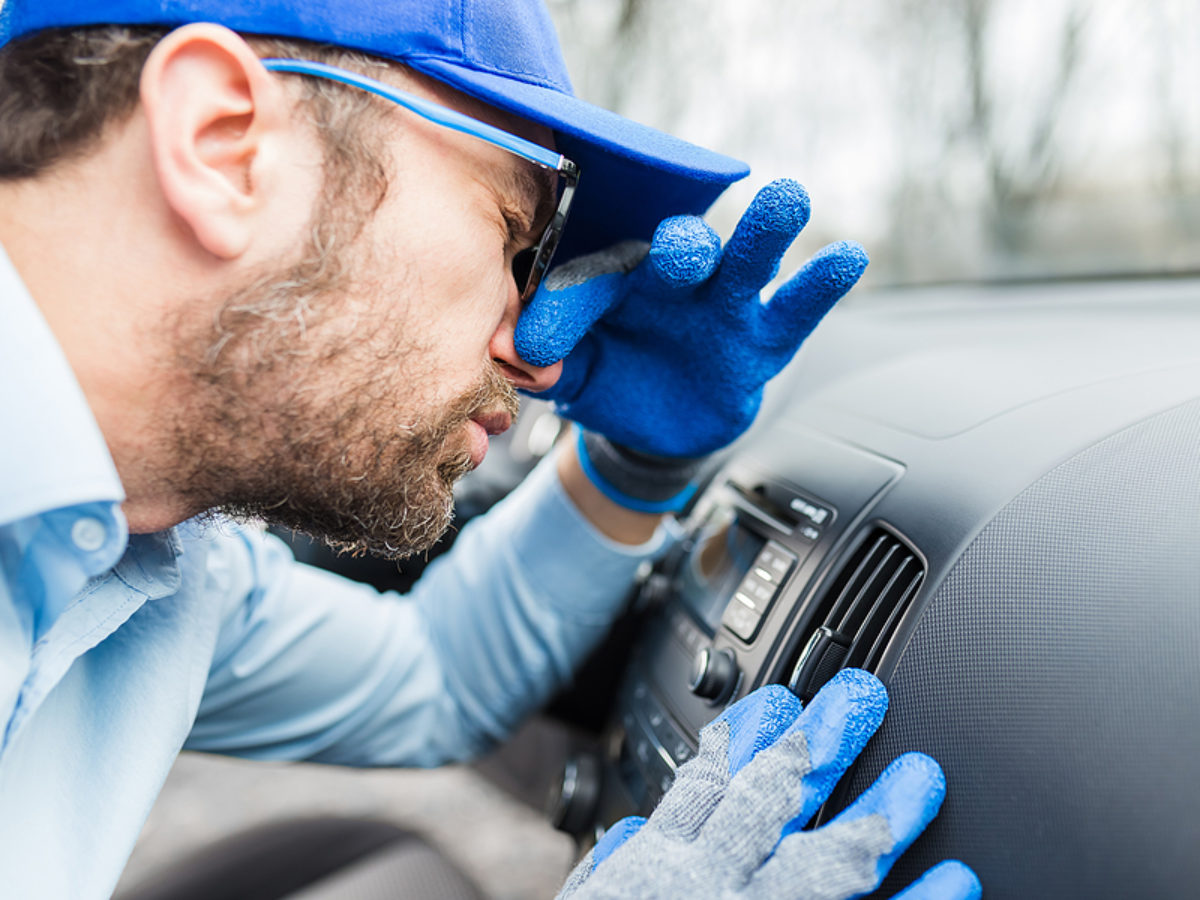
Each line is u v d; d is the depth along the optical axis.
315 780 1.70
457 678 0.97
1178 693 0.44
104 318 0.52
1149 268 1.17
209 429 0.56
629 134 0.56
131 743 0.67
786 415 0.96
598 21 1.71
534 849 1.54
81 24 0.50
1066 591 0.51
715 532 0.86
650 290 0.65
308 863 0.96
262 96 0.50
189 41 0.47
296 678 0.90
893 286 1.50
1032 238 1.31
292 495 0.59
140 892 0.93
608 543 0.86
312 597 0.92
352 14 0.51
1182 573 0.48
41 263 0.51
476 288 0.58
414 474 0.60
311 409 0.56
